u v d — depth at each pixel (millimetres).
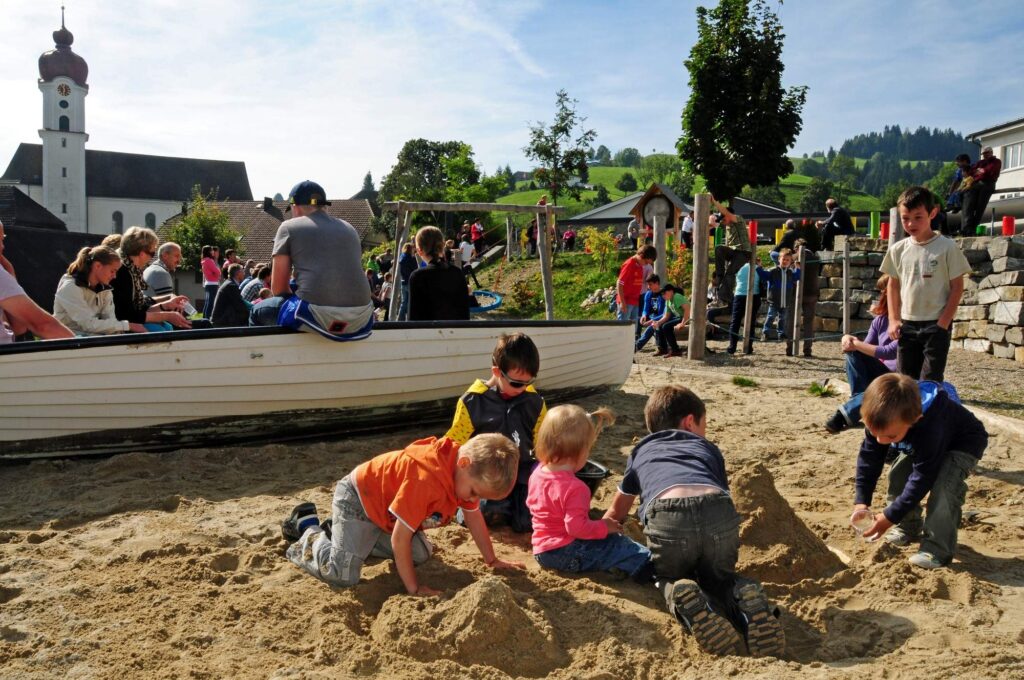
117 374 5566
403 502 3525
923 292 5480
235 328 5797
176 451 5930
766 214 41875
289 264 5984
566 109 40781
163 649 3100
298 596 3568
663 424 3904
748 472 4305
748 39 30109
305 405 6223
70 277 6504
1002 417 7203
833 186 148000
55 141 92812
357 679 2898
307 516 4125
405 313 11367
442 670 2975
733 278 15883
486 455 3545
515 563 3980
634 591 3736
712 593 3496
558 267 25188
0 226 6398
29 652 3061
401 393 6605
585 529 3846
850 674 2922
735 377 9883
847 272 10734
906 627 3352
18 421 5461
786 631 3418
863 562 4008
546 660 3113
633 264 13438
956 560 4148
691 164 31391
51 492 5043
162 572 3785
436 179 93500
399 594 3545
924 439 3898
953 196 16391
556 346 7574
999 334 12367
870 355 5980
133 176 96062
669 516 3443
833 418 4945
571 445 3906
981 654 3066
